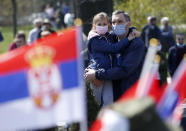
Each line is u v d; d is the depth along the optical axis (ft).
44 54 20.17
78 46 20.67
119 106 15.71
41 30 69.97
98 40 31.55
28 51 19.85
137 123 15.20
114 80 31.65
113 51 31.07
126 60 30.63
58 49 20.39
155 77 20.72
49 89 20.17
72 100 20.53
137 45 30.83
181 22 99.71
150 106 15.56
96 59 31.60
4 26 156.25
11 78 19.66
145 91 19.39
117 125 15.30
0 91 19.58
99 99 32.14
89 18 51.11
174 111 20.93
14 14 120.98
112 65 31.83
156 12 97.19
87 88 32.60
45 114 20.08
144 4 93.56
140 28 92.53
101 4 50.80
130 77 30.96
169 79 58.23
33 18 165.37
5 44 109.40
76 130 32.99
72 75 20.56
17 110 19.77
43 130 32.35
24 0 173.06
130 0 92.94
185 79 20.40
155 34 81.30
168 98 20.40
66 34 20.61
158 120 15.57
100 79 30.99
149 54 19.25
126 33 31.96
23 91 19.79
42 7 170.19
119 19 31.35
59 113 20.29
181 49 55.57
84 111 20.57
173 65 56.29
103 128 15.98
